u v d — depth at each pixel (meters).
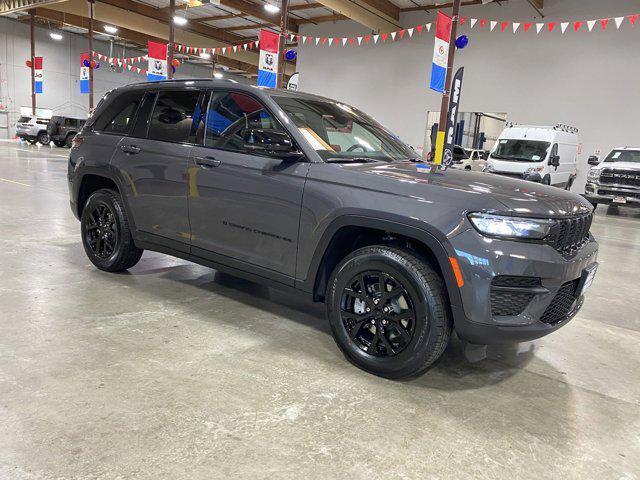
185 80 3.69
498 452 2.07
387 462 1.94
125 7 23.81
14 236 5.27
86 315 3.21
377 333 2.65
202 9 23.47
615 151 13.42
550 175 13.66
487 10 18.16
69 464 1.78
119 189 3.88
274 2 20.98
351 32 22.08
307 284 2.91
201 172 3.34
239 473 1.80
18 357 2.56
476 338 2.41
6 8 24.23
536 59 17.34
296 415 2.22
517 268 2.31
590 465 2.03
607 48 16.05
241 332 3.14
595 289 4.98
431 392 2.56
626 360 3.21
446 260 2.37
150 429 2.03
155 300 3.60
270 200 3.00
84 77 24.31
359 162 3.06
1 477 1.69
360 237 2.93
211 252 3.38
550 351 3.29
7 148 21.64
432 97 20.00
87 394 2.26
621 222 11.30
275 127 3.09
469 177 2.81
